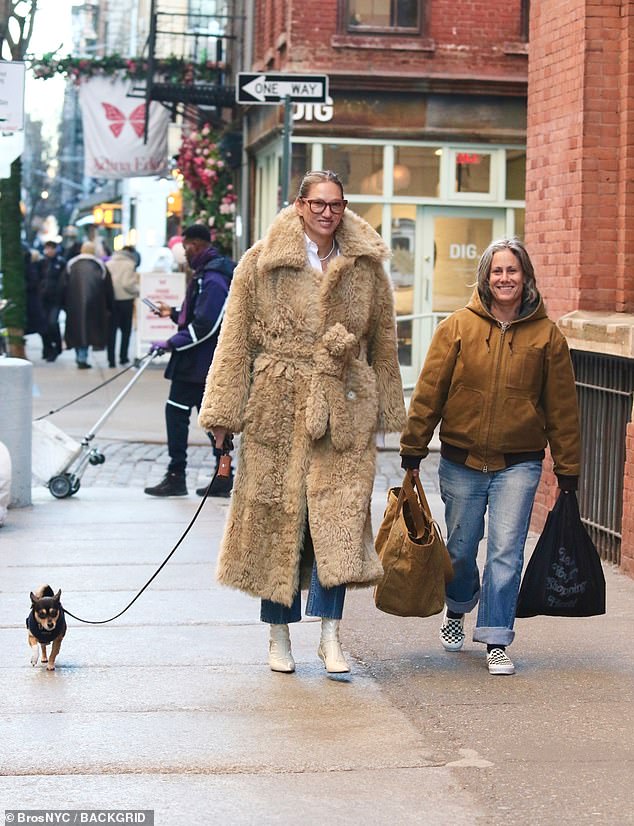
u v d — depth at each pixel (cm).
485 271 885
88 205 7731
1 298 3294
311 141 2667
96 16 7325
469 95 2673
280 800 661
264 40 3061
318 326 856
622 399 1224
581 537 890
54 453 1586
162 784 681
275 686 853
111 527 1392
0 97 1594
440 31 2648
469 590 926
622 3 1316
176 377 1580
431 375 891
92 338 3269
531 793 672
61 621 880
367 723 779
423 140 2686
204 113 3431
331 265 853
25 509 1503
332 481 855
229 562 871
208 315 1547
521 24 2662
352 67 2638
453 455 897
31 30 2881
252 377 869
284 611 881
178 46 4034
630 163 1313
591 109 1323
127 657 918
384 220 2708
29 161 12519
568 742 749
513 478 884
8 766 704
